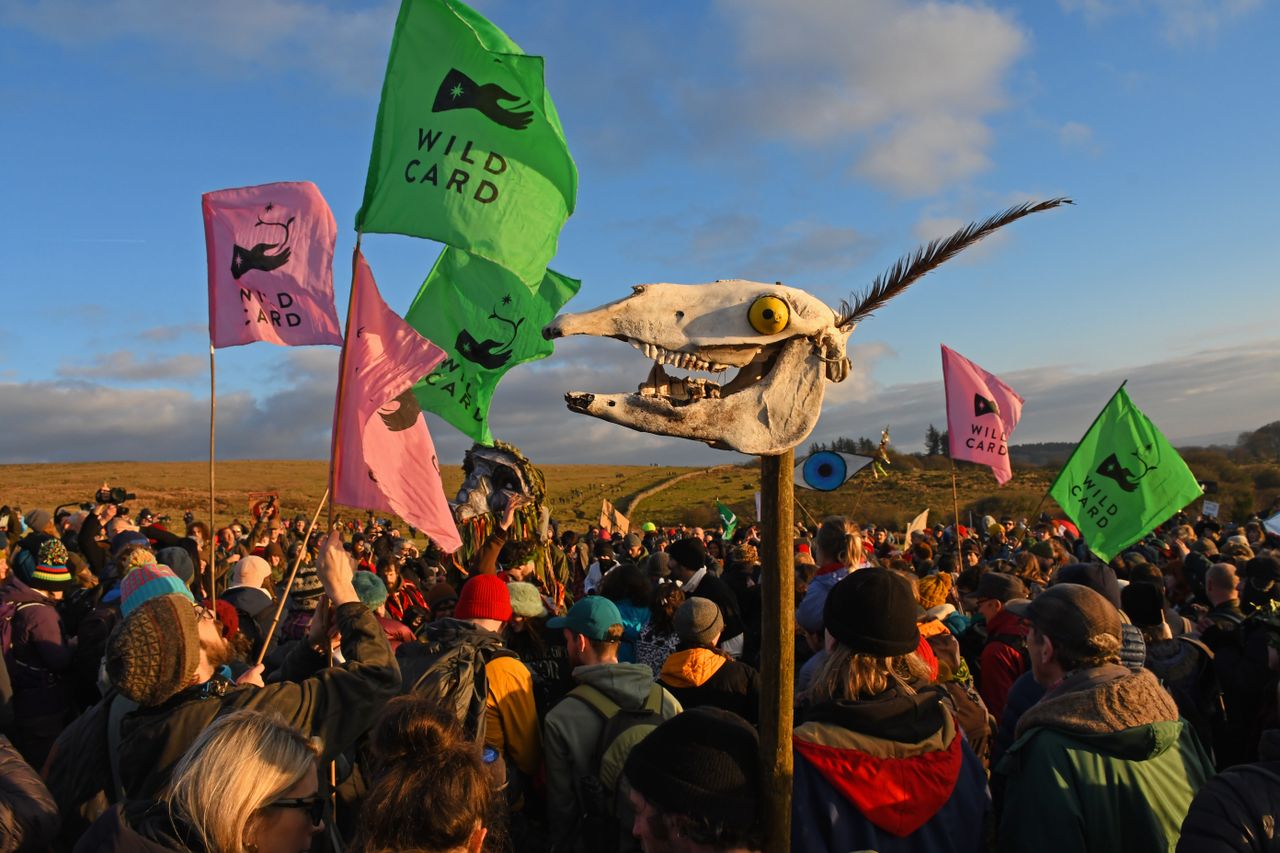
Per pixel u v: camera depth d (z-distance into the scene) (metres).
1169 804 2.64
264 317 4.72
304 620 5.50
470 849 2.04
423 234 4.14
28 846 2.60
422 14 4.22
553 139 4.19
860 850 2.33
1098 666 2.82
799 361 1.81
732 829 1.92
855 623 2.55
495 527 7.32
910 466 66.31
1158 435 9.59
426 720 2.23
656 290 1.81
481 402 5.73
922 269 1.87
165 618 2.71
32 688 5.20
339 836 2.97
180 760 2.37
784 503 1.87
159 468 73.81
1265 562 5.43
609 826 3.29
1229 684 4.60
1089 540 9.66
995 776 3.30
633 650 5.32
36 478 64.81
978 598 4.93
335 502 3.93
